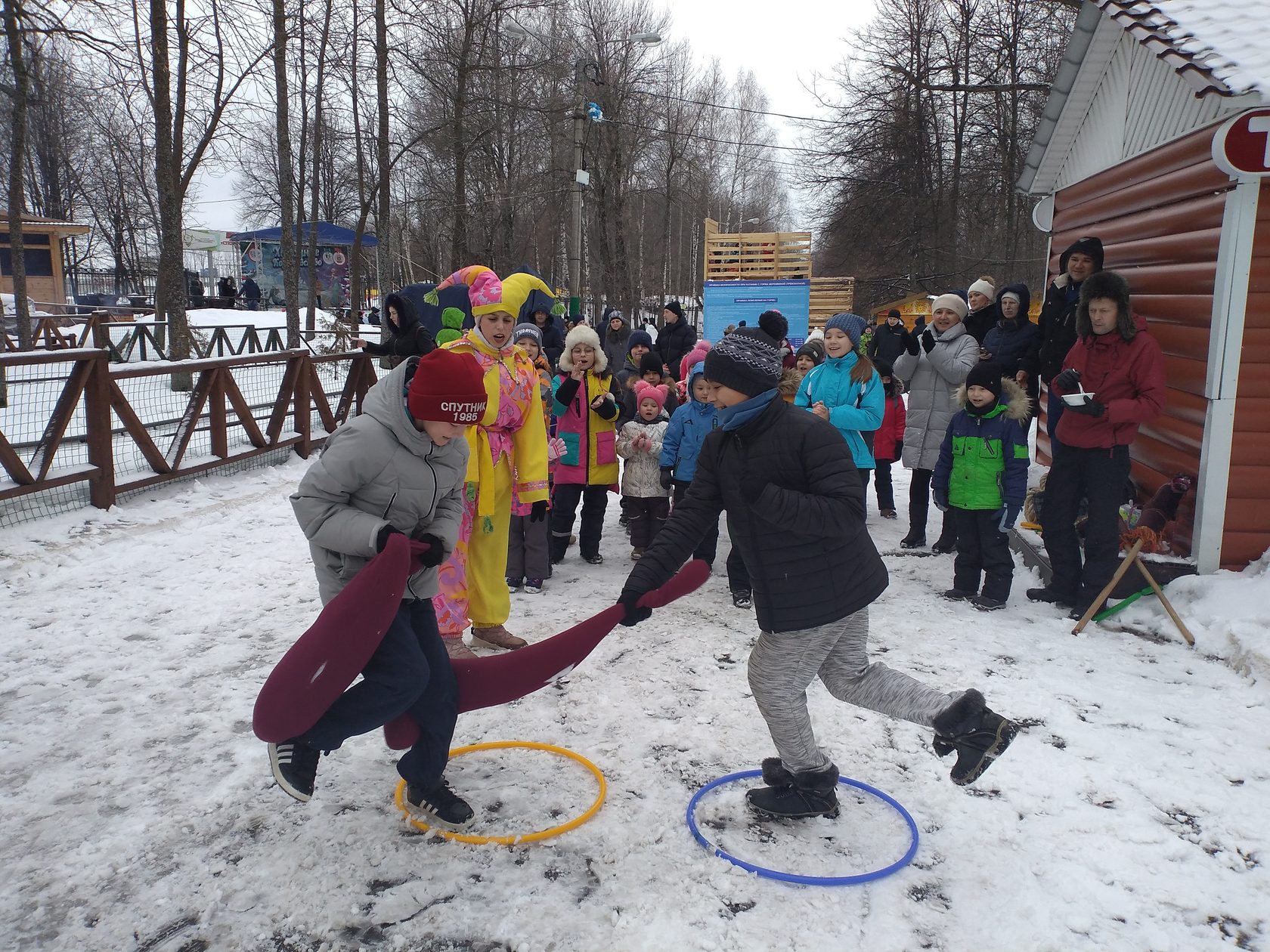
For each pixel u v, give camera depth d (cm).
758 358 263
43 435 626
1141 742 351
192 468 770
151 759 337
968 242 2789
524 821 299
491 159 2761
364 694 261
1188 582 489
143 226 3984
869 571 281
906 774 331
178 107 1552
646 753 347
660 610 527
